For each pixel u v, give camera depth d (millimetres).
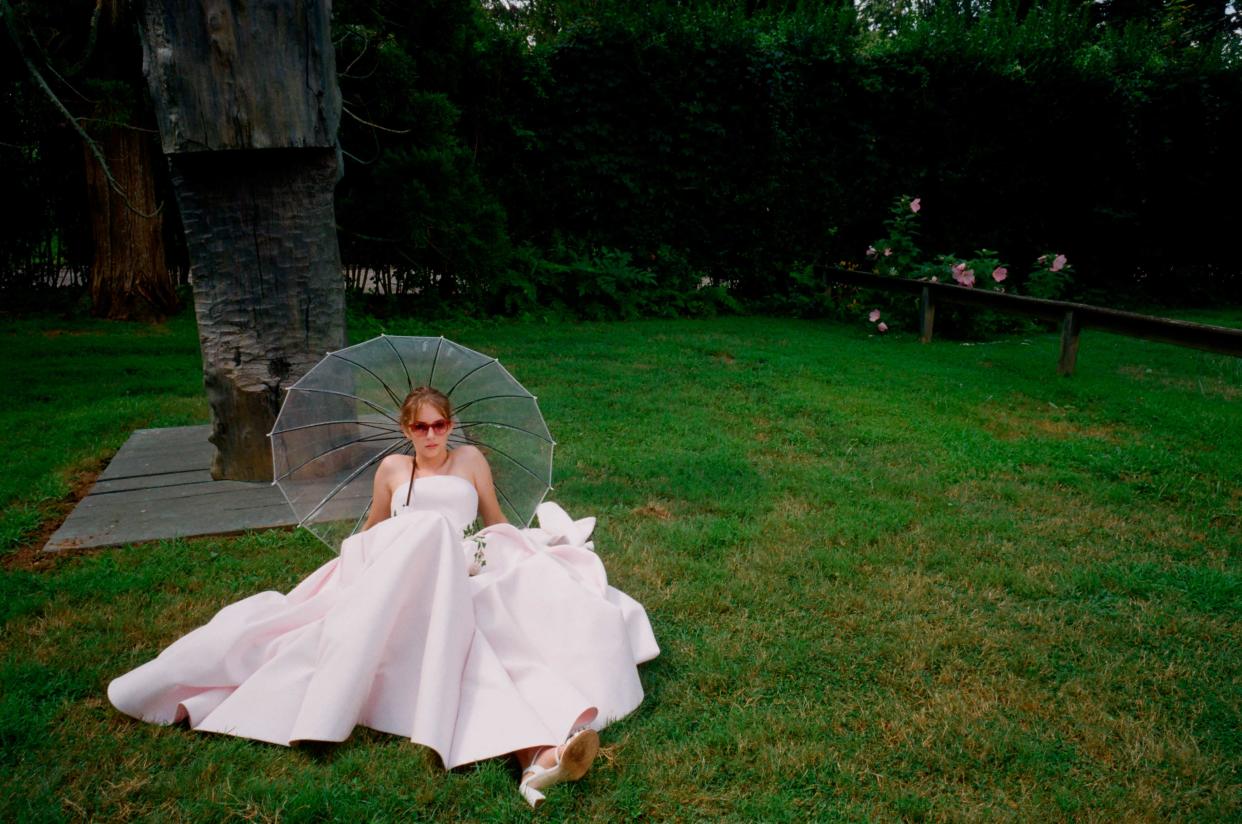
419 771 2551
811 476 5594
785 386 8125
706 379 8359
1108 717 2990
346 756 2596
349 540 3094
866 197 13781
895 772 2682
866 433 6578
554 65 12320
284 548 4246
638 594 3824
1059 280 12539
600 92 12375
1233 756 2807
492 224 11242
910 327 12164
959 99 13602
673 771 2604
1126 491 5469
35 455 5480
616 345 10062
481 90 12023
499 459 3619
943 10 13961
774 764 2646
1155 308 15133
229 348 4914
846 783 2600
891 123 13586
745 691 3090
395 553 2793
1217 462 6008
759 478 5512
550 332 10766
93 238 10578
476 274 11359
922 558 4352
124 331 9766
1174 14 19375
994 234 14406
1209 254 15914
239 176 4676
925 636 3527
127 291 10320
